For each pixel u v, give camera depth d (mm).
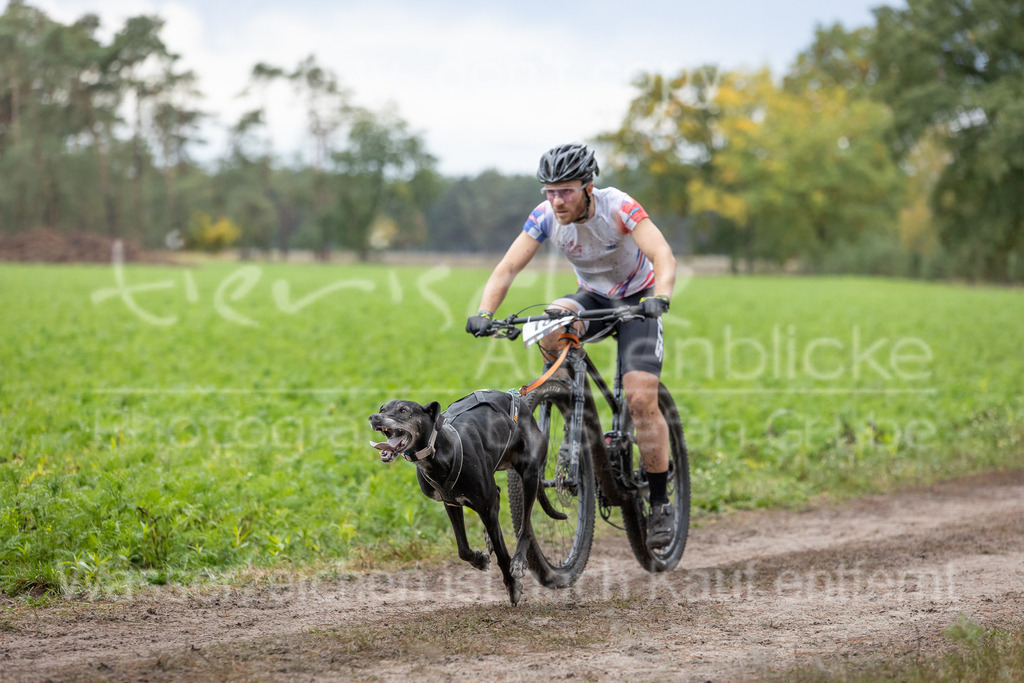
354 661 4383
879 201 85812
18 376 14133
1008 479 10320
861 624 5090
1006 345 24266
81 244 84000
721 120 85500
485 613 5320
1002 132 51188
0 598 5430
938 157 80188
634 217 5789
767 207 84125
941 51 56500
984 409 13562
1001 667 4031
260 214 116750
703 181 89062
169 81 104500
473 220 139375
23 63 97000
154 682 4070
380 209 119562
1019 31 54438
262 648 4582
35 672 4195
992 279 76562
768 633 4926
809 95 88688
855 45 90312
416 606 5562
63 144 100500
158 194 112062
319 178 119875
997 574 6316
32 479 7156
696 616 5289
